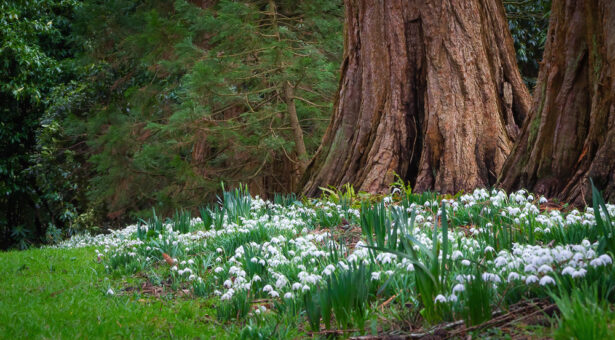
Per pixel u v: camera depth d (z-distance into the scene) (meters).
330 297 3.56
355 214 7.22
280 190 17.30
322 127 15.86
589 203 6.87
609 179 6.83
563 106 7.67
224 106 15.97
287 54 13.55
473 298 3.19
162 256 6.56
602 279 3.29
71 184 20.75
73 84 20.73
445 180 8.96
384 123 9.84
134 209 18.72
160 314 4.37
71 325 3.95
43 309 4.42
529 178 7.88
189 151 19.02
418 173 9.31
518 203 7.16
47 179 20.44
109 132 16.08
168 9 19.27
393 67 9.92
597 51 7.36
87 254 8.33
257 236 6.24
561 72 7.75
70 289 5.34
